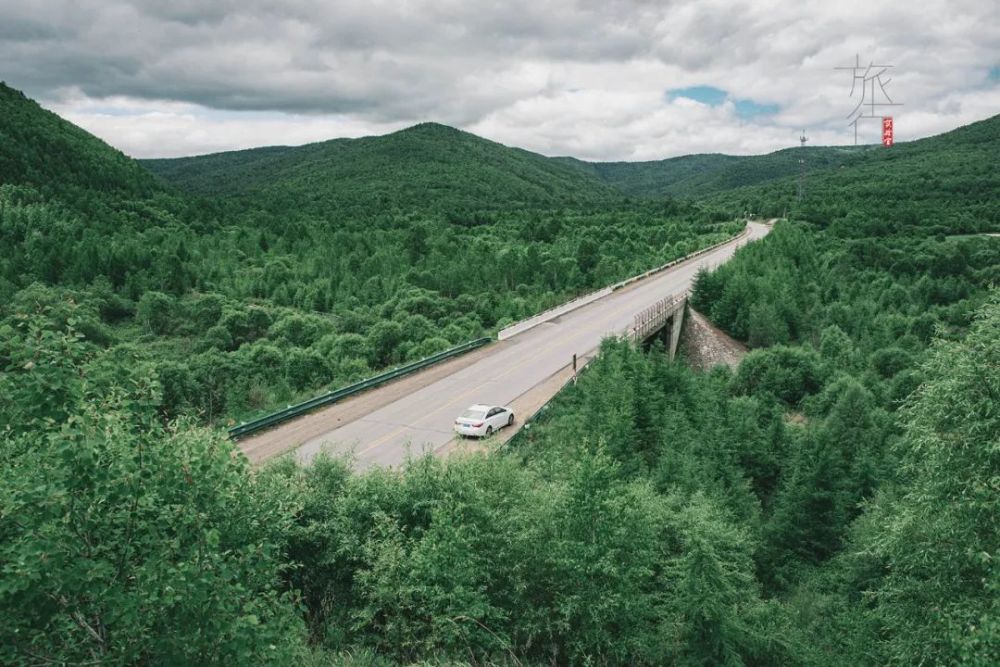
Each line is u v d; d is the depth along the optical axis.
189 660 7.94
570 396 36.50
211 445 8.91
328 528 15.52
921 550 15.17
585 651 14.60
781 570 26.08
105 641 8.12
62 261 109.75
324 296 107.44
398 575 14.09
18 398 8.48
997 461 14.45
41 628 7.74
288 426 31.30
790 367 55.03
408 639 13.52
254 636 8.30
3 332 8.75
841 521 28.17
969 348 15.79
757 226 169.88
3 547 7.35
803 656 18.38
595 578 15.06
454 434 30.17
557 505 15.77
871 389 52.12
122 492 7.71
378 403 35.41
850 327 73.88
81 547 7.57
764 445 35.97
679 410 38.62
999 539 14.05
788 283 79.25
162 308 94.56
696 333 67.38
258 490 11.44
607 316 61.69
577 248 124.69
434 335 72.25
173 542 7.98
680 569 16.64
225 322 88.38
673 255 112.44
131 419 8.88
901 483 30.34
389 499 16.70
